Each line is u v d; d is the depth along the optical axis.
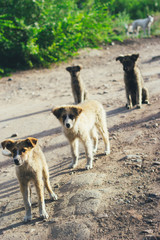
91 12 20.39
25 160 4.30
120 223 3.59
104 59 18.27
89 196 4.35
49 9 18.67
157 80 11.23
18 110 10.78
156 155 5.21
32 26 18.12
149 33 22.47
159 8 28.75
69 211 4.16
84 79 14.34
